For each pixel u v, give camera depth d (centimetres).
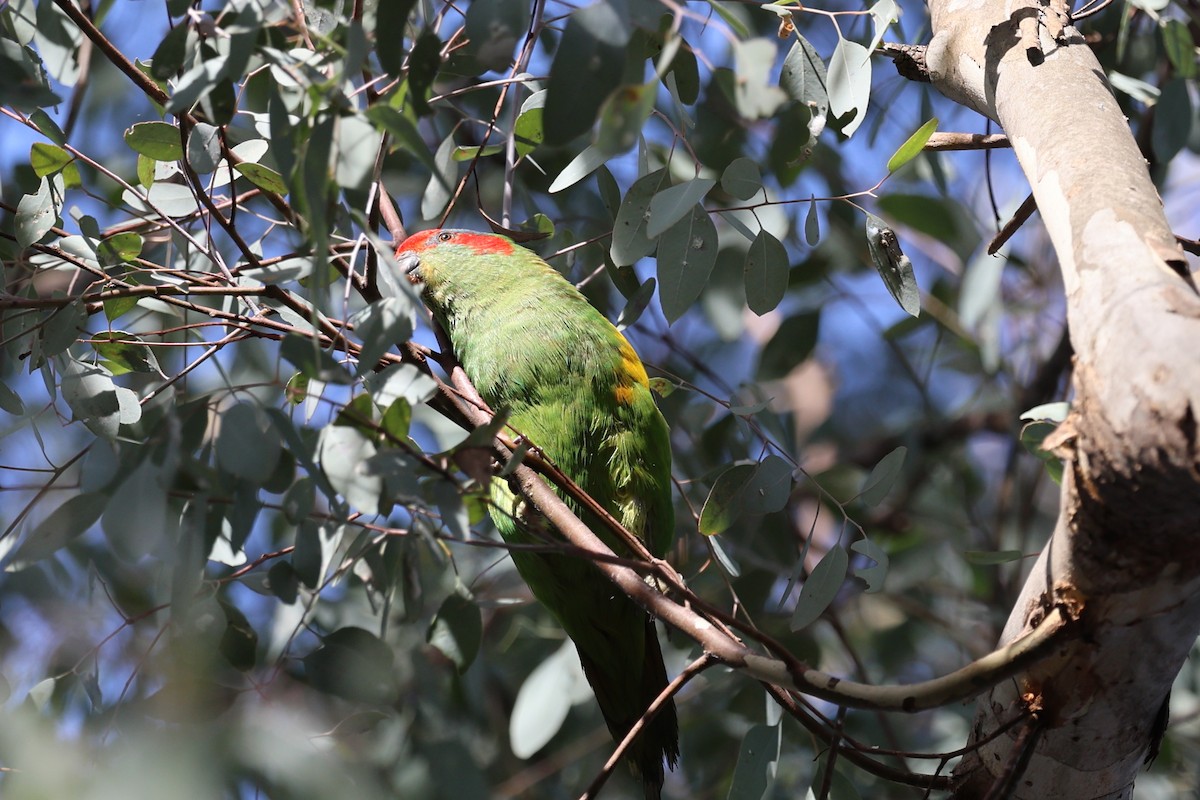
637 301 612
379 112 347
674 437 842
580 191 838
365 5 507
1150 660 369
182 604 360
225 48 397
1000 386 1012
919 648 929
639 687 648
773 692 454
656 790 608
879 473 508
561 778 820
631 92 320
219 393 396
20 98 421
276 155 372
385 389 407
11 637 576
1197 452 292
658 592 420
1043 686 388
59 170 505
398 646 724
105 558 600
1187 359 296
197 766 373
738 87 348
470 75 521
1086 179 374
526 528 406
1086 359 327
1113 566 339
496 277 662
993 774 427
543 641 824
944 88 514
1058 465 474
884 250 520
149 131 477
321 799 404
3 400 505
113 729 401
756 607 768
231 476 370
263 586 473
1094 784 415
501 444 509
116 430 464
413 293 373
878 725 819
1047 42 454
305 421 488
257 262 468
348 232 506
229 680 464
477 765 649
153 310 582
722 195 774
